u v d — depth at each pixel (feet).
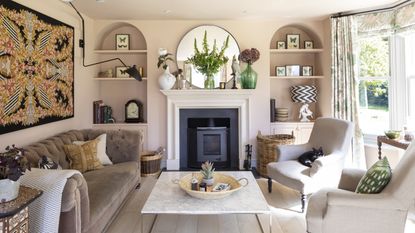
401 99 12.71
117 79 15.12
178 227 8.82
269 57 15.01
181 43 14.80
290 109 16.01
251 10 12.98
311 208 6.88
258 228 8.73
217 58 14.24
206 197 7.50
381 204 6.08
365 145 13.78
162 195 7.86
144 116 15.78
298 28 15.78
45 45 9.98
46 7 10.17
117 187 8.78
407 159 6.44
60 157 9.32
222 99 14.64
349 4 12.15
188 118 15.05
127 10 12.85
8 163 4.85
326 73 14.67
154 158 13.65
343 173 8.08
